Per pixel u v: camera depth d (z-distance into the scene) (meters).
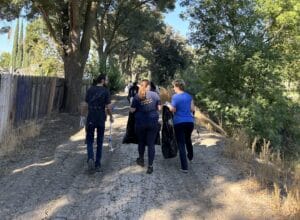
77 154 10.55
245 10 20.09
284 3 20.56
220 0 20.30
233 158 10.27
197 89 19.72
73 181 8.10
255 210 6.76
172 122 9.23
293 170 11.22
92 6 21.62
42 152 10.71
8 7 21.30
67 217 6.31
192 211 6.68
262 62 17.34
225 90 18.06
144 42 61.84
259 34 19.94
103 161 9.76
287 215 6.46
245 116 16.94
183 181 8.27
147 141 8.80
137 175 8.54
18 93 13.65
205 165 9.52
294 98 20.08
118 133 14.25
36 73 38.66
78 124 16.75
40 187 7.69
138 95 8.70
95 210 6.61
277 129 17.62
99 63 36.66
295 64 20.47
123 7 40.66
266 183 8.24
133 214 6.48
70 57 21.27
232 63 17.78
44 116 17.89
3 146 10.91
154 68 66.81
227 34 20.11
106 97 8.70
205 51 21.52
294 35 21.16
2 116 11.81
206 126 16.53
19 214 6.39
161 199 7.17
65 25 22.11
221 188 7.86
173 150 9.24
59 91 20.53
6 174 8.55
